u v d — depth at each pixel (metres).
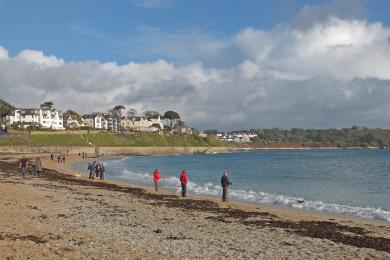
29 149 160.38
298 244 17.70
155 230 19.61
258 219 25.02
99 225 20.16
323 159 148.25
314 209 31.80
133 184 52.34
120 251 14.88
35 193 32.19
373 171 81.06
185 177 37.31
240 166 105.12
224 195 34.16
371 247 17.67
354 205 35.06
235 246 16.75
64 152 169.12
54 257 13.41
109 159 146.88
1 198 27.45
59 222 20.28
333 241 18.72
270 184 54.97
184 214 25.91
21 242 15.09
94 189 40.78
